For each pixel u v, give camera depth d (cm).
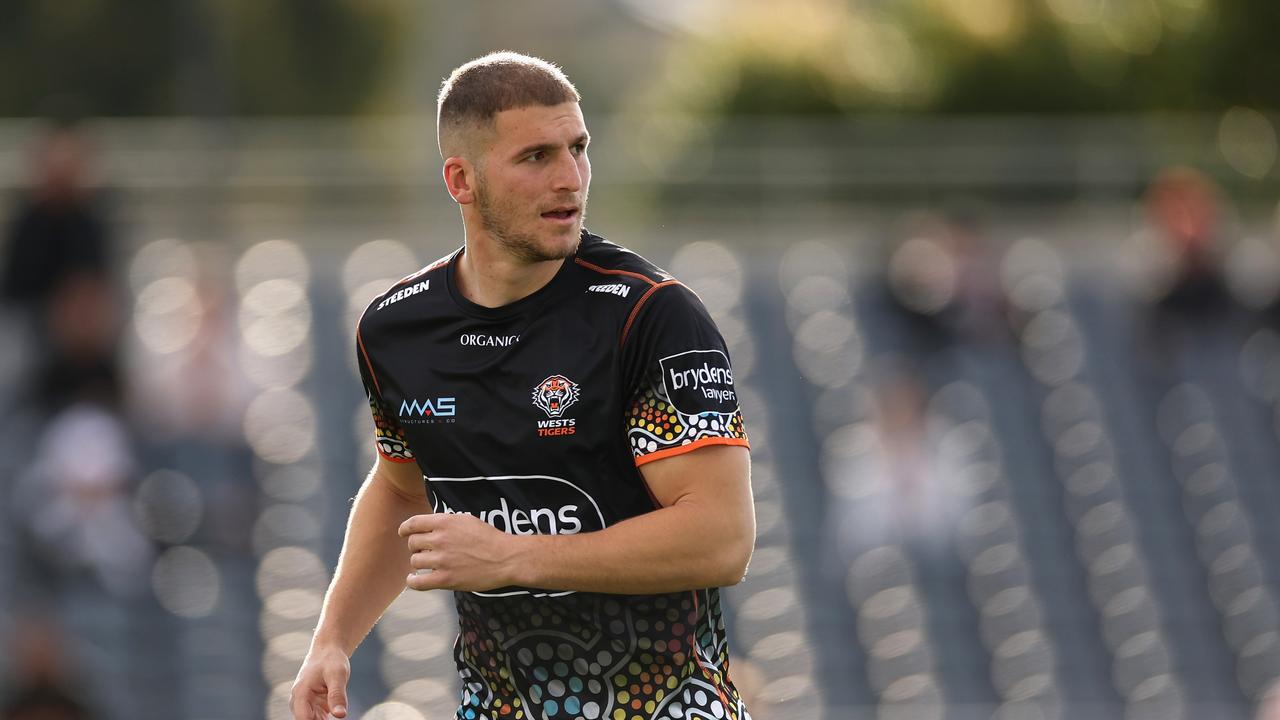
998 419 4447
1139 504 4388
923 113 5703
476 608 1301
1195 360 4541
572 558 1207
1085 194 4519
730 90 5812
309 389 4269
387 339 1302
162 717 3584
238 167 4334
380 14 7206
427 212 4438
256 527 3906
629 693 1277
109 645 3622
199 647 3681
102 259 3853
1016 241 4578
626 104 8481
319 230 4388
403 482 1395
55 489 3697
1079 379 4525
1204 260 4512
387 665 3772
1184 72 5662
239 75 6781
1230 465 4450
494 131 1219
